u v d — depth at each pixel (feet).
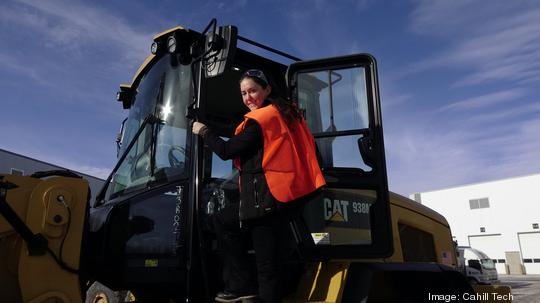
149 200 9.44
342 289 8.12
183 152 9.55
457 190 112.57
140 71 11.90
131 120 11.88
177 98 10.18
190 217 8.86
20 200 8.21
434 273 8.73
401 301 8.95
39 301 7.88
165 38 10.53
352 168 9.41
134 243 9.20
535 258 95.91
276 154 6.91
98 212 9.97
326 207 9.41
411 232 13.10
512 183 101.71
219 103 12.37
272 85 10.38
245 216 6.93
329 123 9.85
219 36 8.39
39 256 8.04
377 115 9.49
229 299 7.44
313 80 10.21
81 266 8.60
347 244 9.09
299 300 8.57
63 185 8.47
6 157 61.52
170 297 10.19
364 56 9.90
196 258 8.75
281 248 7.07
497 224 103.19
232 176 9.70
